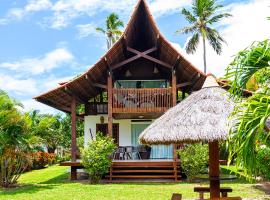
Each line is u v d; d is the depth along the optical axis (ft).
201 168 50.19
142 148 58.70
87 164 49.47
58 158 104.06
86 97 65.26
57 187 45.55
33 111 56.29
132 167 53.78
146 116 62.34
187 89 68.18
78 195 38.34
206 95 25.03
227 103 24.06
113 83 66.74
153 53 62.44
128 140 66.18
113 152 53.21
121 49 56.70
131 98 56.80
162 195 37.83
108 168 52.13
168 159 57.36
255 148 13.87
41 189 43.75
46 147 107.65
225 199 20.01
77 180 54.29
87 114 66.85
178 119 24.25
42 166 85.35
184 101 26.16
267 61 14.62
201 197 27.04
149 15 53.16
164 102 56.59
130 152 58.34
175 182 49.60
